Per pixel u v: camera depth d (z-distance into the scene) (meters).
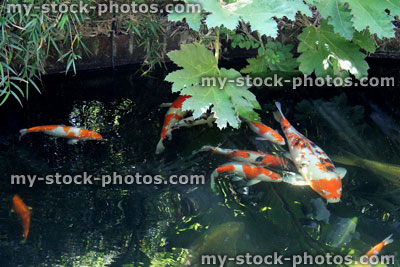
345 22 3.54
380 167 3.58
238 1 3.42
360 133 3.81
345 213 3.36
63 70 4.14
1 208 3.30
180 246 3.17
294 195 3.44
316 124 3.88
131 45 4.22
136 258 3.11
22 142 3.67
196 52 3.61
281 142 3.70
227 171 3.50
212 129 3.82
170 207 3.35
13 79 3.88
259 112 3.96
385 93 4.14
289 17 3.33
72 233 3.21
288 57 4.08
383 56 4.38
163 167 3.57
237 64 4.34
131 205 3.36
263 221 3.30
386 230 3.28
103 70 4.21
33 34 3.67
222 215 3.31
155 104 3.99
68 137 3.69
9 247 3.13
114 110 3.92
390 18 3.48
